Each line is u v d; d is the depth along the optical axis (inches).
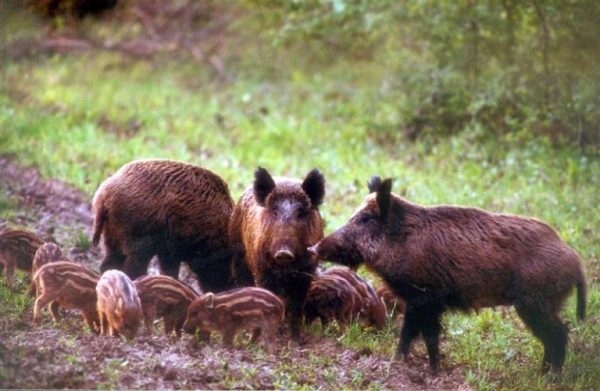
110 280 767.1
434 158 1465.3
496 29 1524.4
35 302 831.1
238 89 1994.3
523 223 761.6
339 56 1994.3
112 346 729.0
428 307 765.9
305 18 1764.3
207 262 906.1
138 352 733.3
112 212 882.1
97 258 1030.4
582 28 1397.6
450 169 1409.9
